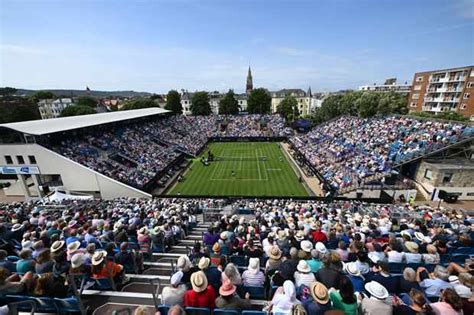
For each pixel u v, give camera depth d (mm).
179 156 50656
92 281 8484
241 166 47281
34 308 6191
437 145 31422
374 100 57031
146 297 8188
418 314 5168
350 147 43375
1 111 58438
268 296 7773
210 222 20469
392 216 19484
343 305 5375
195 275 6406
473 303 5672
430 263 9258
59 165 33969
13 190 36000
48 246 10555
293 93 166375
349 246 10211
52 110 116188
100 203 25438
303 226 13109
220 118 85375
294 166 46406
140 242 11648
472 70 59312
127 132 53875
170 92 93188
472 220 16828
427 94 73000
